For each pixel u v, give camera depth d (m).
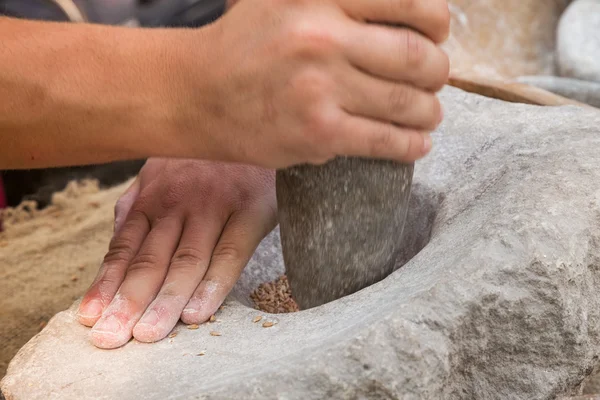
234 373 0.76
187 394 0.75
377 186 0.82
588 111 0.95
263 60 0.73
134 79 0.75
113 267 0.88
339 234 0.83
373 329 0.75
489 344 0.78
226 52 0.73
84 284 1.14
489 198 0.86
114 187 1.41
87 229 1.25
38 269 1.17
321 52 0.72
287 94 0.73
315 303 0.86
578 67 1.68
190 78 0.74
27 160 0.80
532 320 0.78
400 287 0.80
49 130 0.78
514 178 0.86
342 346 0.75
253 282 0.97
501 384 0.79
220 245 0.89
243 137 0.75
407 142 0.76
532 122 0.95
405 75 0.74
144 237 0.91
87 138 0.78
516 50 1.87
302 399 0.74
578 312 0.79
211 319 0.85
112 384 0.78
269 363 0.76
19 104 0.77
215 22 0.75
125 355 0.81
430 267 0.81
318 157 0.75
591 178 0.83
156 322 0.83
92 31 0.77
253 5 0.73
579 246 0.80
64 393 0.78
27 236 1.25
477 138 0.96
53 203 1.35
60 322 0.84
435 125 0.77
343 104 0.73
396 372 0.75
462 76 1.14
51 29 0.78
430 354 0.75
